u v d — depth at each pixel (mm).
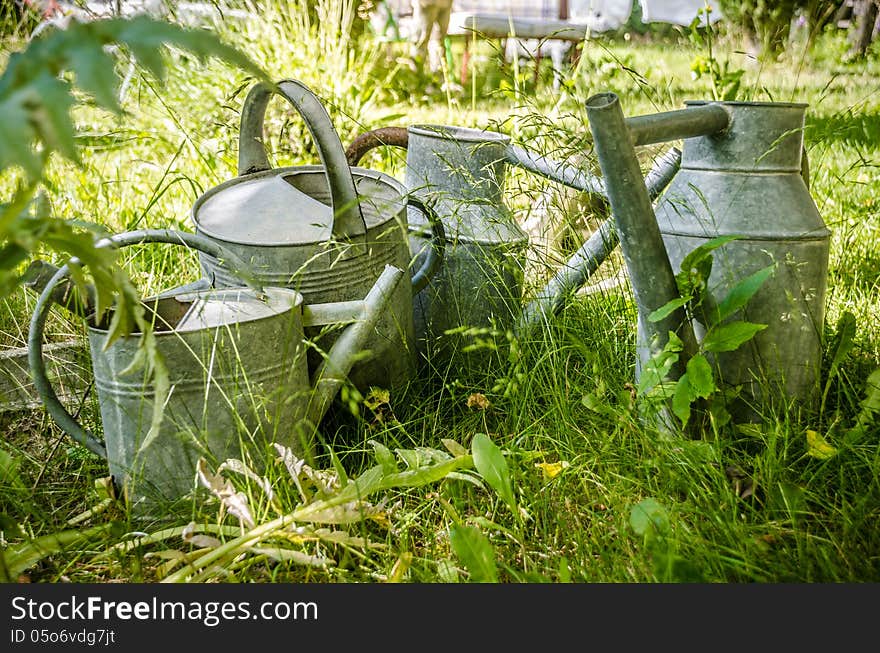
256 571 1729
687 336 2055
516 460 2002
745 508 1865
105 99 787
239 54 857
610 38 6223
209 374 1779
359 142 2932
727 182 2111
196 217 2225
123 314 1149
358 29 5875
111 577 1714
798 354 2119
